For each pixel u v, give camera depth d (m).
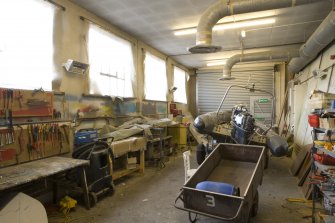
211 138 4.80
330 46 4.47
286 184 3.85
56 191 3.17
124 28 5.09
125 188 3.65
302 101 6.27
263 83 9.05
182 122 7.60
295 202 3.11
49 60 3.47
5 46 2.88
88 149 3.11
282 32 5.38
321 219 2.38
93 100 4.32
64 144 3.25
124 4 3.95
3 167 2.51
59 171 2.40
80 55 4.00
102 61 4.64
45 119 3.18
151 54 6.59
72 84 3.83
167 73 7.72
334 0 3.52
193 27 5.04
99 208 2.94
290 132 7.16
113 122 4.89
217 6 3.37
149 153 4.99
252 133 4.27
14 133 2.64
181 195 2.12
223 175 3.05
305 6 4.02
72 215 2.75
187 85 9.88
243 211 1.91
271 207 2.96
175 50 7.01
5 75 2.89
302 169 4.14
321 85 4.72
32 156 2.81
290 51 5.81
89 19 4.22
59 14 3.58
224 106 9.48
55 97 3.46
